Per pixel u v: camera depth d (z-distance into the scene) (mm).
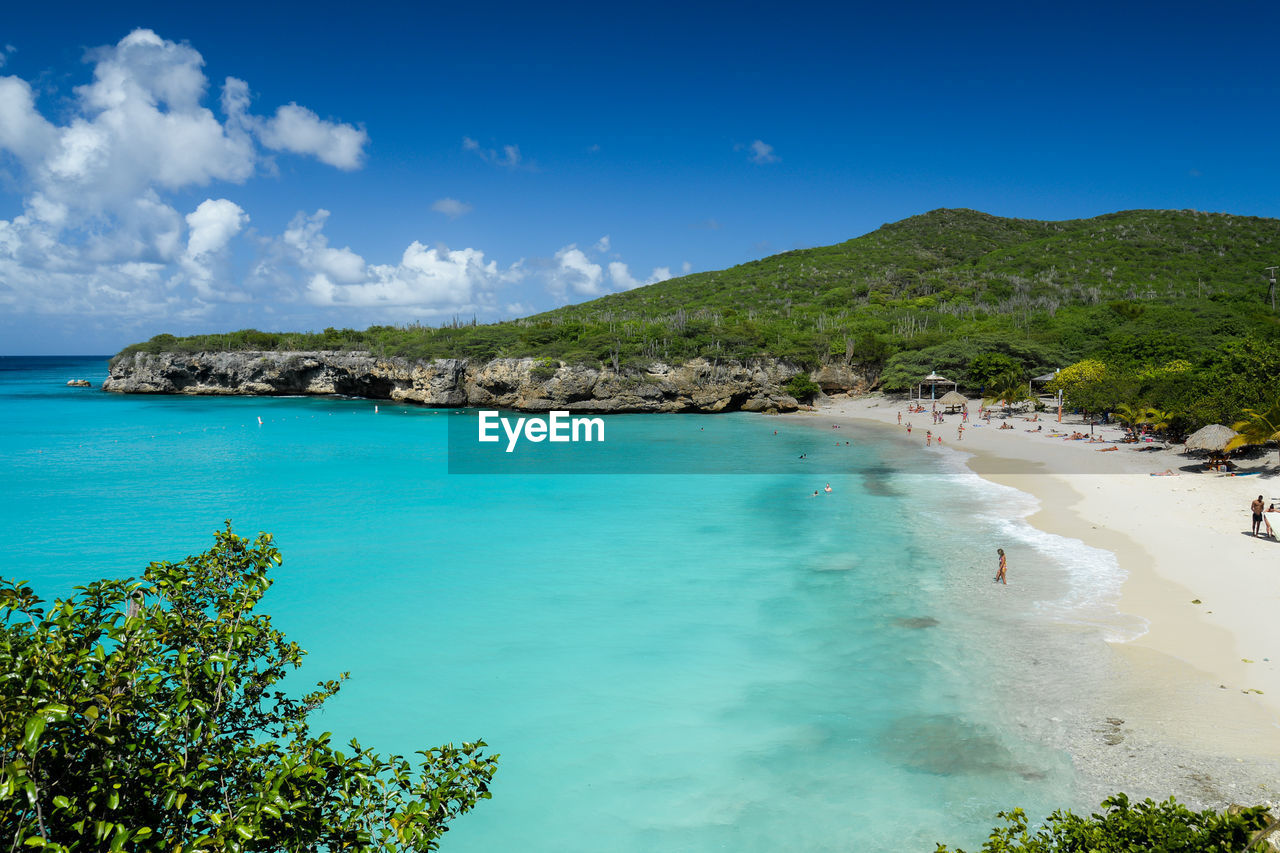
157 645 7020
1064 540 33125
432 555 34375
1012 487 46531
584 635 24641
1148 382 63031
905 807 14977
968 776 15844
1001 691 19328
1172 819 8836
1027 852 9047
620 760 17328
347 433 85000
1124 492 42250
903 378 105812
